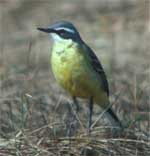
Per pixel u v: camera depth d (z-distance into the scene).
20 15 25.22
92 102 13.36
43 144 12.40
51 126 12.75
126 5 25.12
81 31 23.38
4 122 13.66
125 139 12.48
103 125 13.49
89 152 12.36
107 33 23.00
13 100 15.01
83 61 12.80
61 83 12.96
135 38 22.27
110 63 19.55
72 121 13.27
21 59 20.06
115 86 16.55
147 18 23.95
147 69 18.50
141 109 14.77
